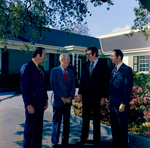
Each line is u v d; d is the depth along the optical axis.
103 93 3.18
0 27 6.23
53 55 15.03
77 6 7.14
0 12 6.02
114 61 3.02
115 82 2.98
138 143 3.14
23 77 2.63
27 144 2.67
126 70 2.87
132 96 4.21
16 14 6.50
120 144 2.91
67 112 3.21
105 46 18.84
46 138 3.54
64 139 3.17
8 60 12.52
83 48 14.95
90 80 3.25
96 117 3.24
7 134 3.70
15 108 6.16
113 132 3.06
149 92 4.17
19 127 4.14
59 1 7.13
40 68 2.94
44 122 4.58
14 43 11.59
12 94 9.34
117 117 2.96
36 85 2.74
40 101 2.78
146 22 7.29
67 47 14.45
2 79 11.52
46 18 7.16
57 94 3.07
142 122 4.07
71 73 3.33
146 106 4.01
